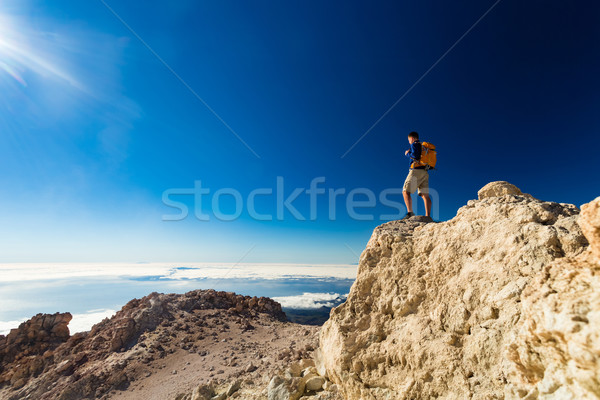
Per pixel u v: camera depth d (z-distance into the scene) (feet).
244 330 64.75
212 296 82.84
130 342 59.57
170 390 39.29
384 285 19.44
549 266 8.94
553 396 7.87
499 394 10.93
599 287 7.20
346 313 20.47
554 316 7.60
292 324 72.28
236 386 30.22
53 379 50.57
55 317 69.15
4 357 59.77
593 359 6.63
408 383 14.49
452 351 13.42
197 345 57.06
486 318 12.80
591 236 7.97
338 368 18.40
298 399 22.89
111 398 42.47
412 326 16.14
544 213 13.70
